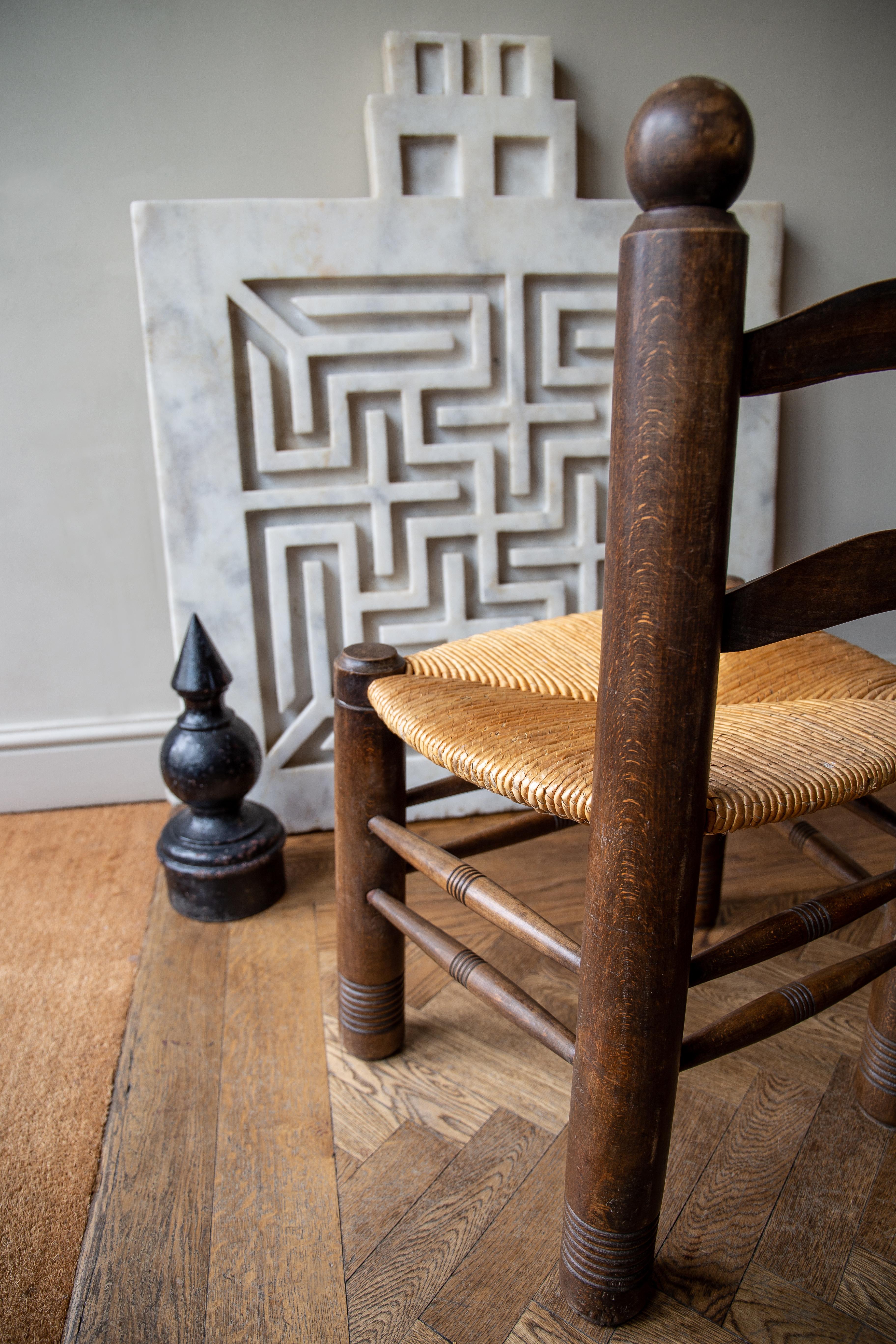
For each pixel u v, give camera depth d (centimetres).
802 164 113
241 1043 78
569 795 49
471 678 69
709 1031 53
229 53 100
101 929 95
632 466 40
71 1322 54
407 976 88
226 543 104
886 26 110
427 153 100
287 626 108
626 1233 51
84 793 121
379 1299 56
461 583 111
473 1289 56
